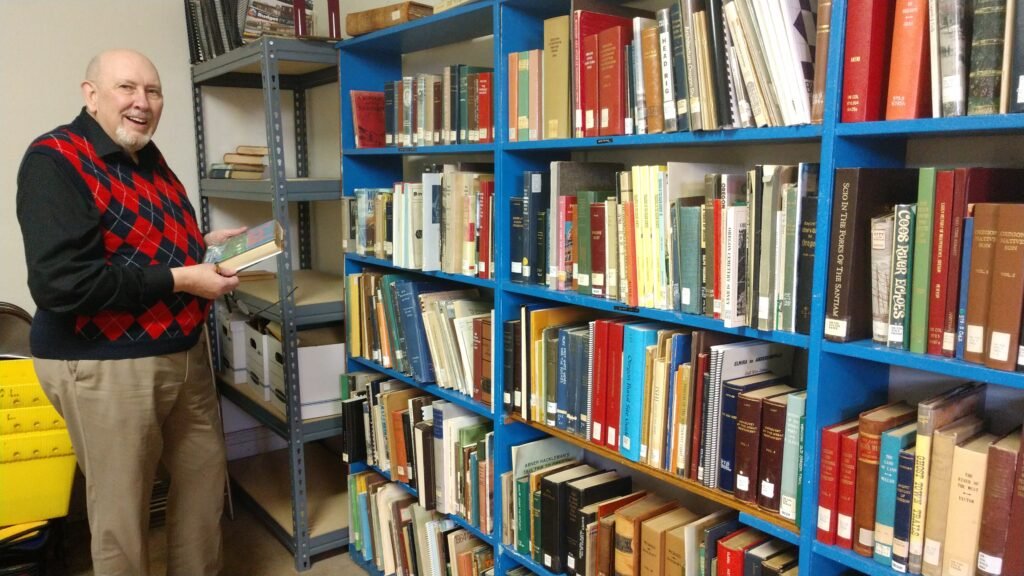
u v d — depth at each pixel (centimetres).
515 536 195
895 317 113
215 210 323
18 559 232
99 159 187
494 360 192
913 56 107
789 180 124
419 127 217
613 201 156
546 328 180
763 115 125
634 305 154
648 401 154
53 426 230
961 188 104
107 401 190
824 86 116
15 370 232
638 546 160
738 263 131
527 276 181
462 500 212
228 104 321
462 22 201
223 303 319
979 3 100
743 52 125
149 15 299
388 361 239
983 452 107
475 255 198
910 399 140
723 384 139
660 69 142
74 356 187
